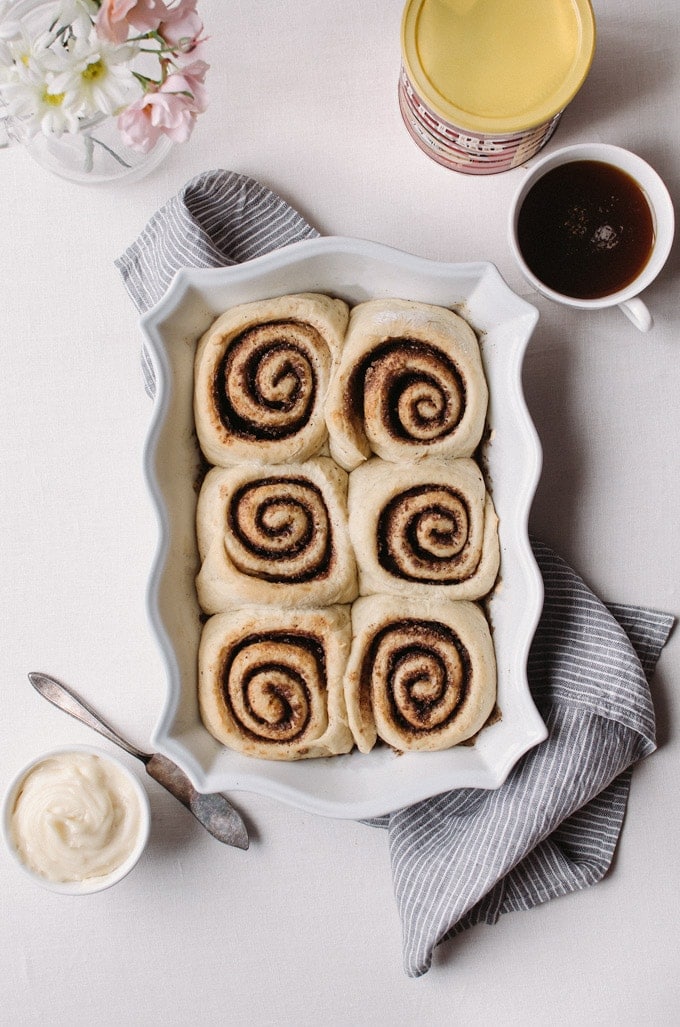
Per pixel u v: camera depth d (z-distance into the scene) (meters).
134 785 0.94
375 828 0.99
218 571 0.89
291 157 0.98
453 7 0.88
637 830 0.99
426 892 0.95
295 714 0.89
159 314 0.87
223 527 0.89
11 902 0.99
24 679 0.99
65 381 0.99
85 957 0.99
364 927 0.99
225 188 0.96
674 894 0.98
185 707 0.88
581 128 0.97
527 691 0.88
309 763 0.90
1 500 0.99
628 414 0.98
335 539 0.90
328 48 0.97
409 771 0.90
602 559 0.98
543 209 0.92
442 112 0.88
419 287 0.90
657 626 0.97
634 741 0.96
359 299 0.93
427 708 0.89
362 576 0.91
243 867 0.99
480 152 0.92
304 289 0.91
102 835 0.95
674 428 0.98
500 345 0.90
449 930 0.99
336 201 0.98
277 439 0.90
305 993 0.99
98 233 0.98
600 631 0.95
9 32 0.82
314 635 0.89
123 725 0.98
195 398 0.90
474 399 0.90
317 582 0.89
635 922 0.99
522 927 0.99
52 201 0.98
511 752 0.88
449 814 0.96
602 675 0.95
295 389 0.90
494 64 0.88
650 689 0.98
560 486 0.98
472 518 0.90
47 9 0.91
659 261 0.90
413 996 0.99
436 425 0.90
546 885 0.98
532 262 0.92
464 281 0.89
